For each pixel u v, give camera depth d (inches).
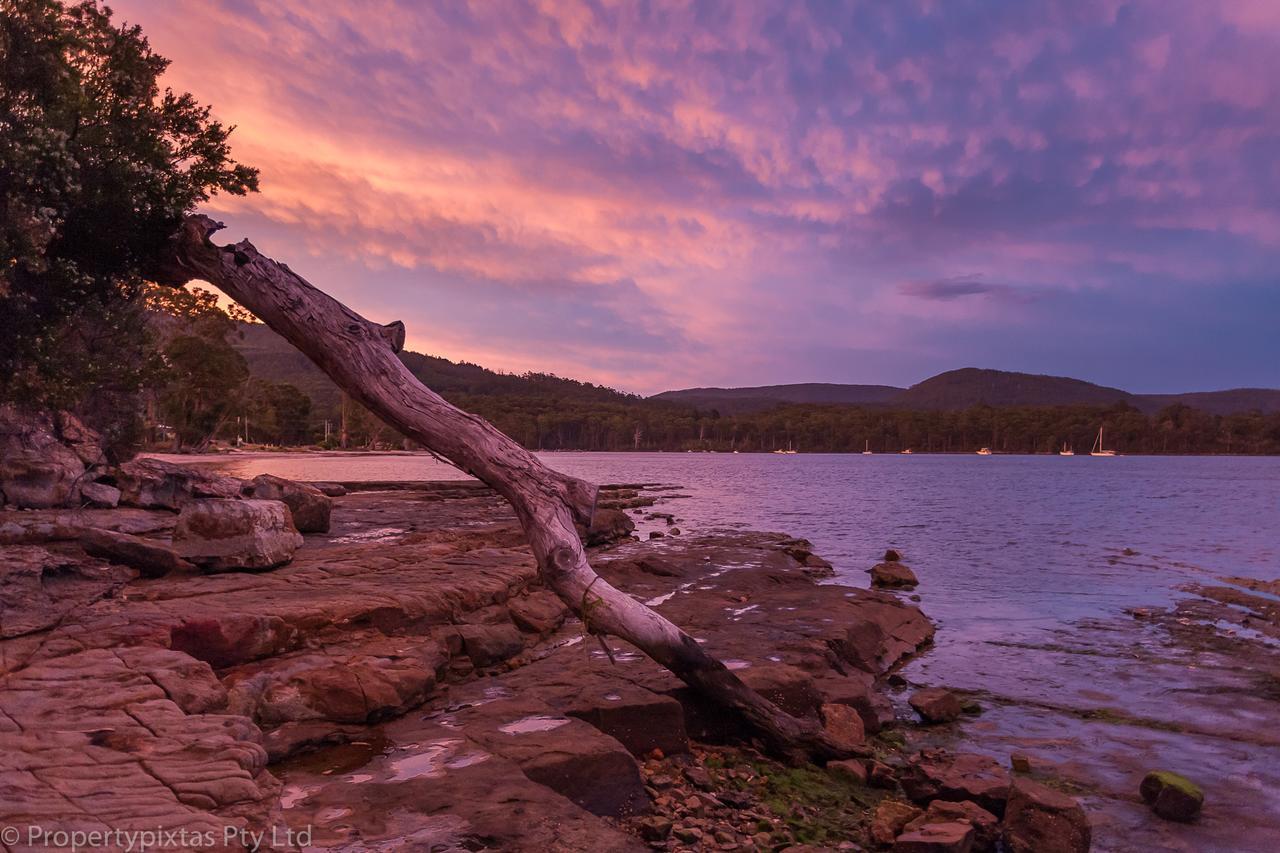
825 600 564.1
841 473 4872.0
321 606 339.9
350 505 1114.1
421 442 329.4
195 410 3826.3
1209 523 1524.4
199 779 165.6
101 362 402.3
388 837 188.2
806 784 290.7
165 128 399.9
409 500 1288.1
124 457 709.3
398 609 363.9
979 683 438.6
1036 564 922.7
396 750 252.8
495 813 203.0
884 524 1460.4
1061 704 400.2
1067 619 610.5
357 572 460.8
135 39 401.7
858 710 352.5
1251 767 315.0
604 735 266.5
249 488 735.7
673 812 252.8
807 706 339.0
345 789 217.8
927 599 692.7
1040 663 481.4
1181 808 266.2
